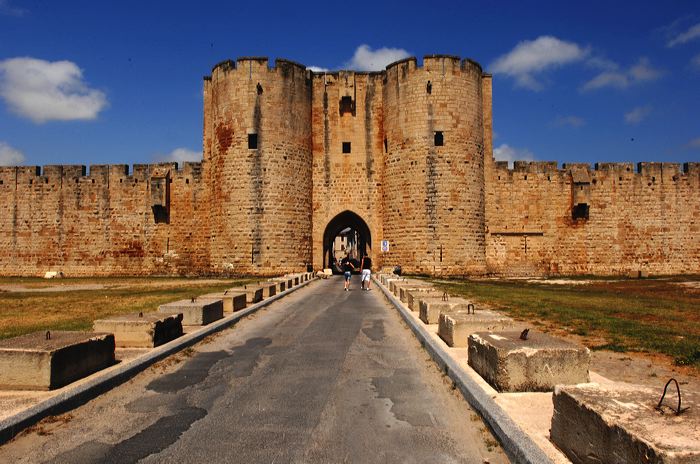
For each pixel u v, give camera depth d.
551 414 5.94
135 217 42.19
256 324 14.34
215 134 38.75
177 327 11.31
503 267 41.34
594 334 11.83
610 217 42.41
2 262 43.00
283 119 38.12
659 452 3.56
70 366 7.46
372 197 41.28
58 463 5.21
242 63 37.81
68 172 42.88
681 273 42.41
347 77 41.62
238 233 37.34
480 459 5.25
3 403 6.51
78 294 23.84
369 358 9.91
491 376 7.10
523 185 42.09
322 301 20.67
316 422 6.37
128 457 5.35
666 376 8.17
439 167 36.75
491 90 42.53
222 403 7.14
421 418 6.46
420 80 37.38
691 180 43.09
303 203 39.25
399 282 23.42
